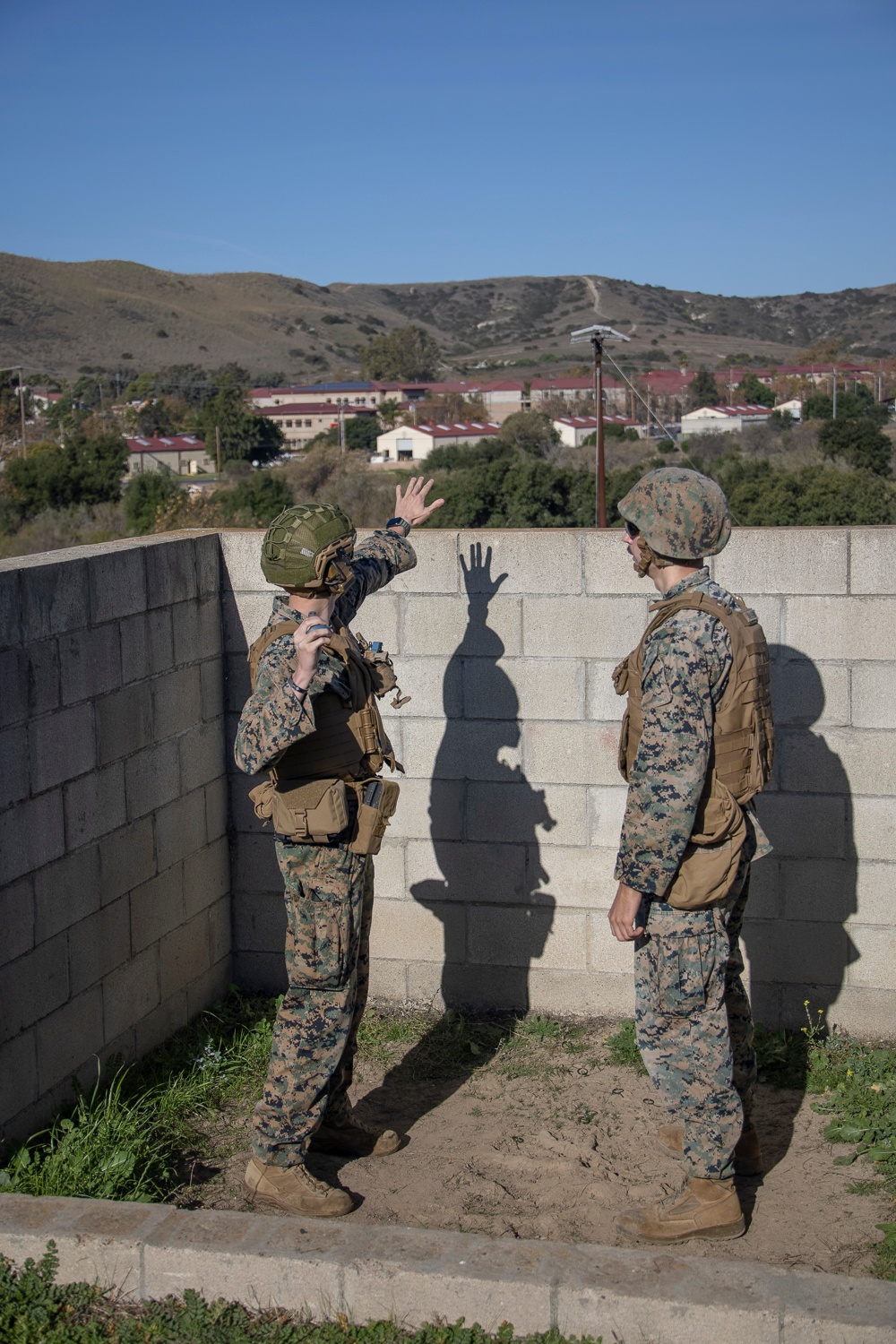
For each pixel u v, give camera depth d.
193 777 4.68
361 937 3.33
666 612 2.88
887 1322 2.39
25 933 3.61
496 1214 3.26
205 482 63.88
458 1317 2.58
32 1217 2.83
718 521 2.92
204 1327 2.60
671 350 193.00
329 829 3.07
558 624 4.54
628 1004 4.66
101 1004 4.06
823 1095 4.01
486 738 4.66
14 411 82.88
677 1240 3.01
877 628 4.27
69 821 3.83
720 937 2.91
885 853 4.36
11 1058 3.54
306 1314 2.64
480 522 33.81
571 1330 2.53
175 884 4.56
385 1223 3.21
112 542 4.39
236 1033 4.53
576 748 4.59
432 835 4.76
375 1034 4.57
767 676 2.99
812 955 4.45
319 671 3.07
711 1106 2.93
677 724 2.76
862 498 29.20
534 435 64.38
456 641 4.64
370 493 42.38
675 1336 2.47
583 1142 3.69
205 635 4.75
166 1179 3.45
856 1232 3.09
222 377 125.88
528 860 4.69
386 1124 3.88
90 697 3.94
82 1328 2.61
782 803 4.41
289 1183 3.22
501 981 4.77
